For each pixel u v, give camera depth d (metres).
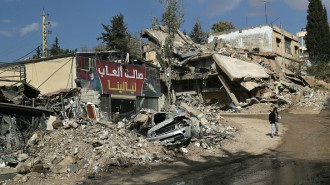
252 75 30.03
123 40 51.41
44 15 49.59
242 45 42.41
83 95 19.12
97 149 10.64
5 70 19.08
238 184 6.55
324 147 11.52
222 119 18.06
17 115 11.92
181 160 10.83
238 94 30.50
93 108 18.55
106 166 9.65
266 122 20.94
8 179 8.16
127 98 23.48
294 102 28.53
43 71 19.95
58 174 8.95
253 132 16.97
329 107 26.02
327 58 43.25
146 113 16.64
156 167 9.79
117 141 11.63
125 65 23.44
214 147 13.09
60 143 10.85
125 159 10.31
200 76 31.53
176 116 13.16
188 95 31.95
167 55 28.94
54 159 9.70
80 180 8.43
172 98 32.50
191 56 33.72
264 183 6.46
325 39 43.62
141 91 25.03
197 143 12.83
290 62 42.31
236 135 15.53
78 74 19.58
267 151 11.77
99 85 21.09
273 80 33.03
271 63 39.12
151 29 38.53
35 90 17.64
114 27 52.78
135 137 12.99
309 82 35.19
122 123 15.45
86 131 11.97
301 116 23.58
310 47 44.78
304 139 14.14
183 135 12.42
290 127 18.53
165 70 29.33
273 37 40.34
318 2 44.81
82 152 10.32
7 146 10.64
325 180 6.36
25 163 8.95
